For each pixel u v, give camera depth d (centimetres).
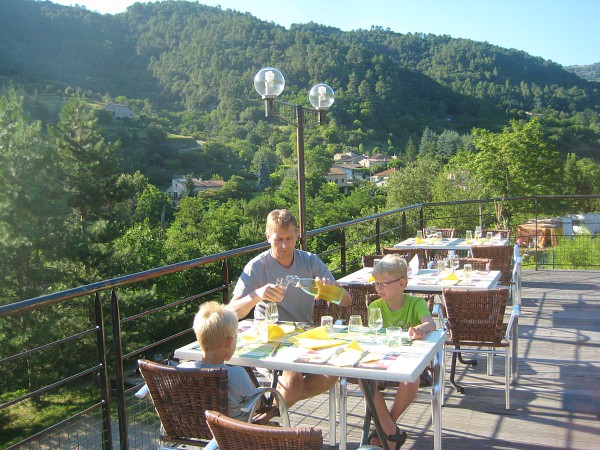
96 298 273
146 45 14862
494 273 475
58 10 14425
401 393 288
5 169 2212
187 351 254
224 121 12238
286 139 11331
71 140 2534
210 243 4469
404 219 772
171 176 9362
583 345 499
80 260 2280
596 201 2962
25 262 2152
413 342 260
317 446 143
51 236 2205
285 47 13538
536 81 14388
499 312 360
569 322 577
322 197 6906
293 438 143
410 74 12712
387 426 280
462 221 2925
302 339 265
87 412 275
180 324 2964
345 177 9494
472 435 329
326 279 308
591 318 589
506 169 3366
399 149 11100
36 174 2319
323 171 9031
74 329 2103
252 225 4972
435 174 3519
